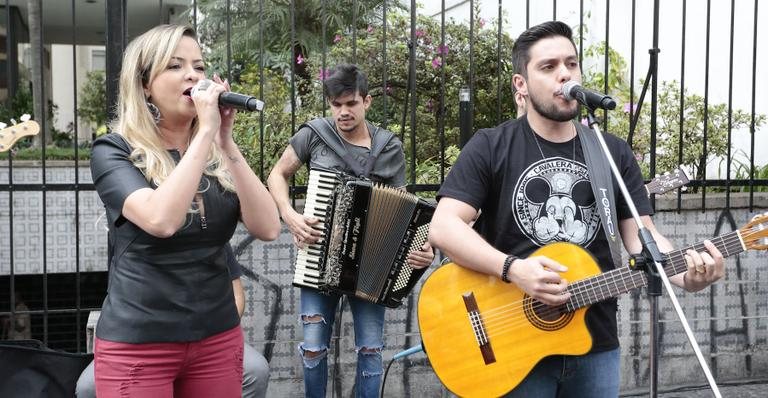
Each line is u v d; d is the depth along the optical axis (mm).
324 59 4902
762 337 5414
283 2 10430
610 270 2875
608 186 2814
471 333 3021
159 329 2428
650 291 2691
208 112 2410
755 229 2775
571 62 2793
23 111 10367
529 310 2955
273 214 2689
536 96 2773
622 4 8070
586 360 2895
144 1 11773
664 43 7754
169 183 2324
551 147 2826
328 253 4016
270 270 4918
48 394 3637
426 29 6836
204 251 2527
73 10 4723
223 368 2566
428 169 5965
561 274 2818
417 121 6730
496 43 6758
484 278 3037
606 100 2619
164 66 2527
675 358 5262
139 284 2439
